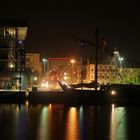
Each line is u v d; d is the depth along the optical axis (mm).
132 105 122312
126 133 70750
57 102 122125
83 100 124125
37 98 120875
